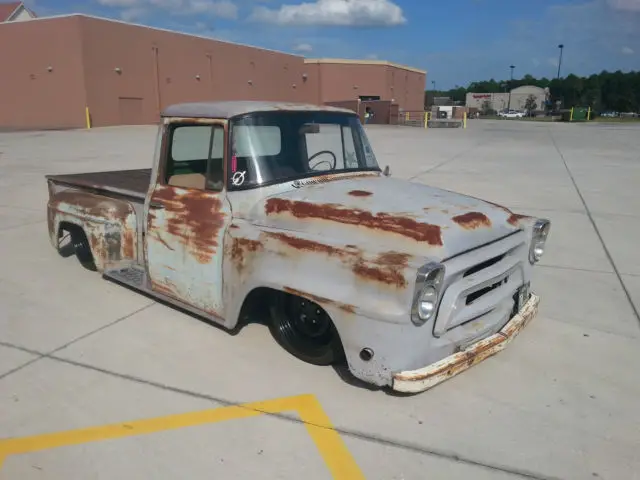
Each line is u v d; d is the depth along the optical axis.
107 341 4.19
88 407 3.35
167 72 38.19
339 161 4.50
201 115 4.01
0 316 4.65
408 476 2.78
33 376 3.70
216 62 42.81
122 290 5.25
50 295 5.12
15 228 7.64
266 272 3.55
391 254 3.11
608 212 8.81
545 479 2.76
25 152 17.39
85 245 5.65
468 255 3.25
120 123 34.88
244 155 3.90
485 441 3.05
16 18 54.59
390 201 3.69
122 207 4.88
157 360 3.91
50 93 33.38
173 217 4.20
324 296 3.23
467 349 3.34
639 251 6.69
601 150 19.48
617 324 4.61
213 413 3.29
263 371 3.75
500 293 3.57
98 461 2.88
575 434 3.12
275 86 50.91
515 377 3.72
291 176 4.05
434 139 25.41
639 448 3.01
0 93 35.41
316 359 3.77
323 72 55.41
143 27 35.78
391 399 3.43
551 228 7.75
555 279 5.70
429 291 2.99
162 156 4.31
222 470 2.81
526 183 11.60
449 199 3.87
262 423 3.20
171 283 4.34
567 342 4.26
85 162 14.67
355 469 2.82
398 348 3.04
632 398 3.50
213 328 4.41
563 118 56.44
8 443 3.02
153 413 3.29
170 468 2.83
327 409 3.32
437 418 3.25
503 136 27.91
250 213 3.84
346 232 3.40
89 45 32.06
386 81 58.00
